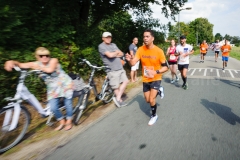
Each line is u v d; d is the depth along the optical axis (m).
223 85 7.38
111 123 4.01
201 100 5.48
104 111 4.75
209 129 3.63
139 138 3.34
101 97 5.04
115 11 11.32
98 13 10.98
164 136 3.39
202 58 16.89
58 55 5.50
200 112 4.54
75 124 3.97
